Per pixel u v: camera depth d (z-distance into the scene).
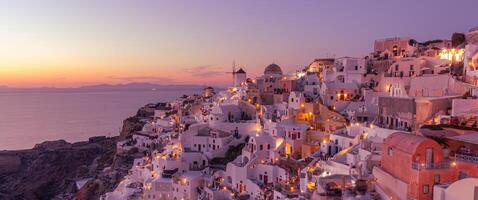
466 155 52.78
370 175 58.09
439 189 46.41
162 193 95.44
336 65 132.62
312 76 133.88
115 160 154.62
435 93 85.62
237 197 82.50
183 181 93.38
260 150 92.50
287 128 94.62
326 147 85.19
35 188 183.88
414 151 49.03
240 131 115.19
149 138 153.88
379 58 128.25
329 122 97.75
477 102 69.75
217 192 84.44
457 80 83.00
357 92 112.00
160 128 159.62
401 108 80.12
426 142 49.34
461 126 64.25
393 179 51.84
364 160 63.44
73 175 189.00
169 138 128.62
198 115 144.38
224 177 93.19
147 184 96.75
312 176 66.75
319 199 53.91
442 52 109.75
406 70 104.06
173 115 167.12
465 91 79.56
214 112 124.88
